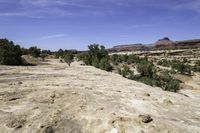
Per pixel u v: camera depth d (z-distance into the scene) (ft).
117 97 45.11
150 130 29.14
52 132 29.04
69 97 41.39
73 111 34.86
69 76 74.54
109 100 41.83
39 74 77.36
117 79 76.74
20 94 44.34
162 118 35.04
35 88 49.62
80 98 40.52
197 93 105.91
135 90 56.54
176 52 454.81
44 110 35.22
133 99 44.93
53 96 42.14
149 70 130.93
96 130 29.43
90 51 177.17
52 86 52.65
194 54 436.35
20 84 55.26
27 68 96.94
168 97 52.80
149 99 46.85
